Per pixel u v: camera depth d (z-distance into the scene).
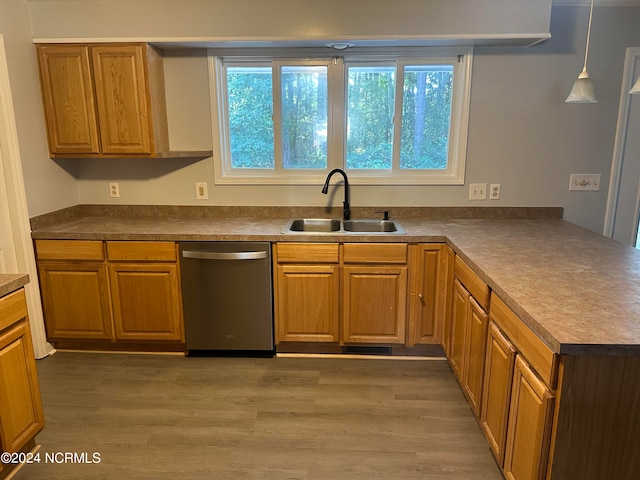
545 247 2.36
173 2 2.70
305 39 2.73
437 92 3.11
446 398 2.47
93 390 2.56
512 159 3.11
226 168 3.27
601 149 3.06
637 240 3.18
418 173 3.22
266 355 2.96
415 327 2.82
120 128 2.87
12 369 1.87
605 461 1.41
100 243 2.78
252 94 3.18
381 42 2.80
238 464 1.97
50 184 2.98
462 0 2.63
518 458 1.61
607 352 1.27
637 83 1.92
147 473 1.92
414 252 2.71
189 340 2.89
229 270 2.76
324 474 1.91
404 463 1.98
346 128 3.18
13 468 1.94
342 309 2.82
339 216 3.25
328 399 2.46
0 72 2.54
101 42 2.77
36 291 2.84
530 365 1.53
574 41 2.93
